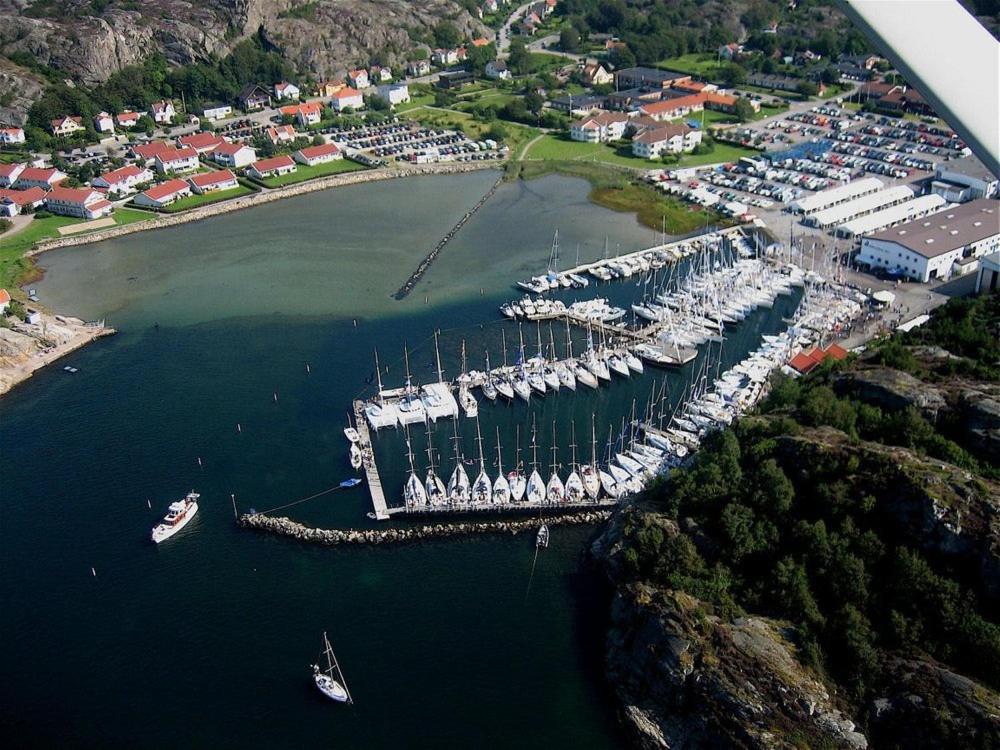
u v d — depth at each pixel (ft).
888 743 316.60
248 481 508.53
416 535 458.09
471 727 353.72
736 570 390.63
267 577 436.35
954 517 343.46
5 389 606.96
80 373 628.69
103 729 357.82
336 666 380.99
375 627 403.75
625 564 411.54
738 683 336.70
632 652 371.15
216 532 467.93
